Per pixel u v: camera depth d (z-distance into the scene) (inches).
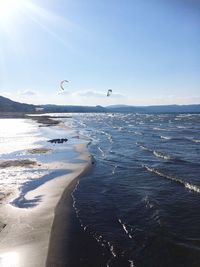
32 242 453.7
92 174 888.3
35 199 655.1
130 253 420.2
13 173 908.6
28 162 1079.6
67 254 417.7
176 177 816.9
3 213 571.8
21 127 3235.7
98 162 1084.5
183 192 692.7
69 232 486.9
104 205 614.5
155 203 616.1
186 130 2588.6
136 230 492.4
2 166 1016.2
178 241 448.8
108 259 405.4
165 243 443.5
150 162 1058.1
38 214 566.3
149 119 5310.0
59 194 690.8
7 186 760.3
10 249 434.3
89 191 714.2
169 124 3661.4
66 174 896.9
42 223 523.5
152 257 408.2
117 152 1318.9
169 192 693.9
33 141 1841.8
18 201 641.0
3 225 515.5
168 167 962.1
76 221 531.5
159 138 1893.5
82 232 487.5
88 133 2428.6
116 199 650.8
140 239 461.1
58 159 1164.5
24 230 495.5
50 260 402.3
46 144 1678.2
